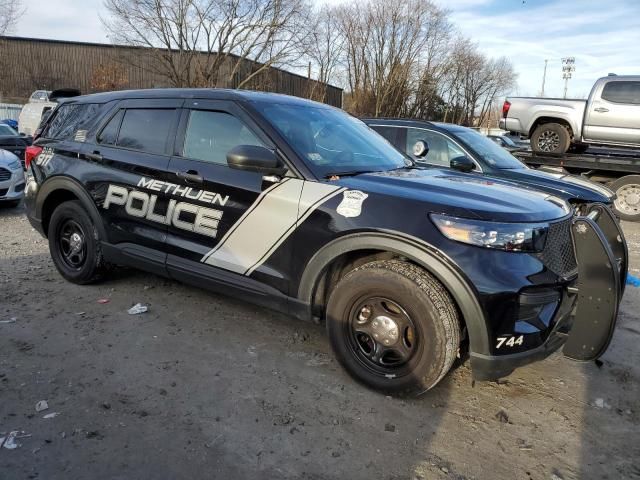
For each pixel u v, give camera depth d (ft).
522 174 21.02
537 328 9.36
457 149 22.16
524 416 10.02
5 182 27.99
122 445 8.57
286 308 11.30
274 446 8.75
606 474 8.48
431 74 149.18
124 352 11.73
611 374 11.88
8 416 9.16
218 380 10.74
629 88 33.37
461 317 9.85
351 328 10.60
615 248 12.04
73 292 15.19
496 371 9.30
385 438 9.11
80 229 15.30
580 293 9.57
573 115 35.42
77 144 15.20
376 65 140.56
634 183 32.50
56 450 8.36
